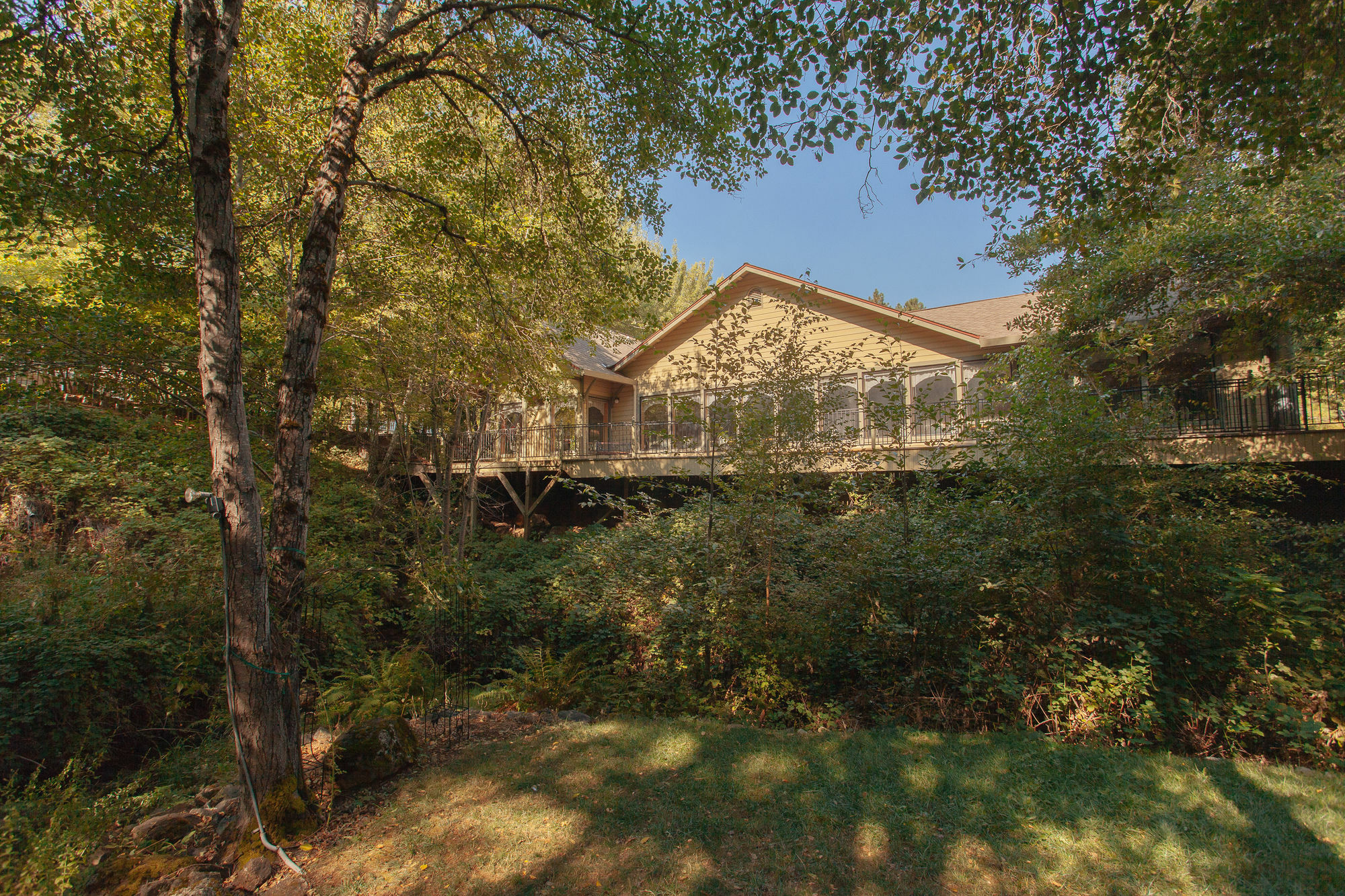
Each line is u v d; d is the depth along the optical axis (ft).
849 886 9.96
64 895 10.03
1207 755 16.08
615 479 54.19
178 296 21.71
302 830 12.00
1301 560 21.54
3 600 19.77
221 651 20.02
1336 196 24.68
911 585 19.36
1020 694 17.39
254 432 26.94
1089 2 17.02
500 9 18.26
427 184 26.53
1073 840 11.02
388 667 23.12
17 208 18.40
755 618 21.02
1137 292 30.01
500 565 41.39
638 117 23.50
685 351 52.80
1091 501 18.28
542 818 12.41
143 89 20.70
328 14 24.91
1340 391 26.05
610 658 25.36
